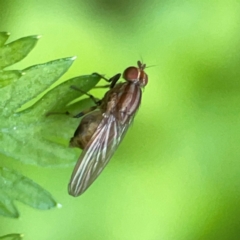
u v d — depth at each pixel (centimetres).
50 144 5
